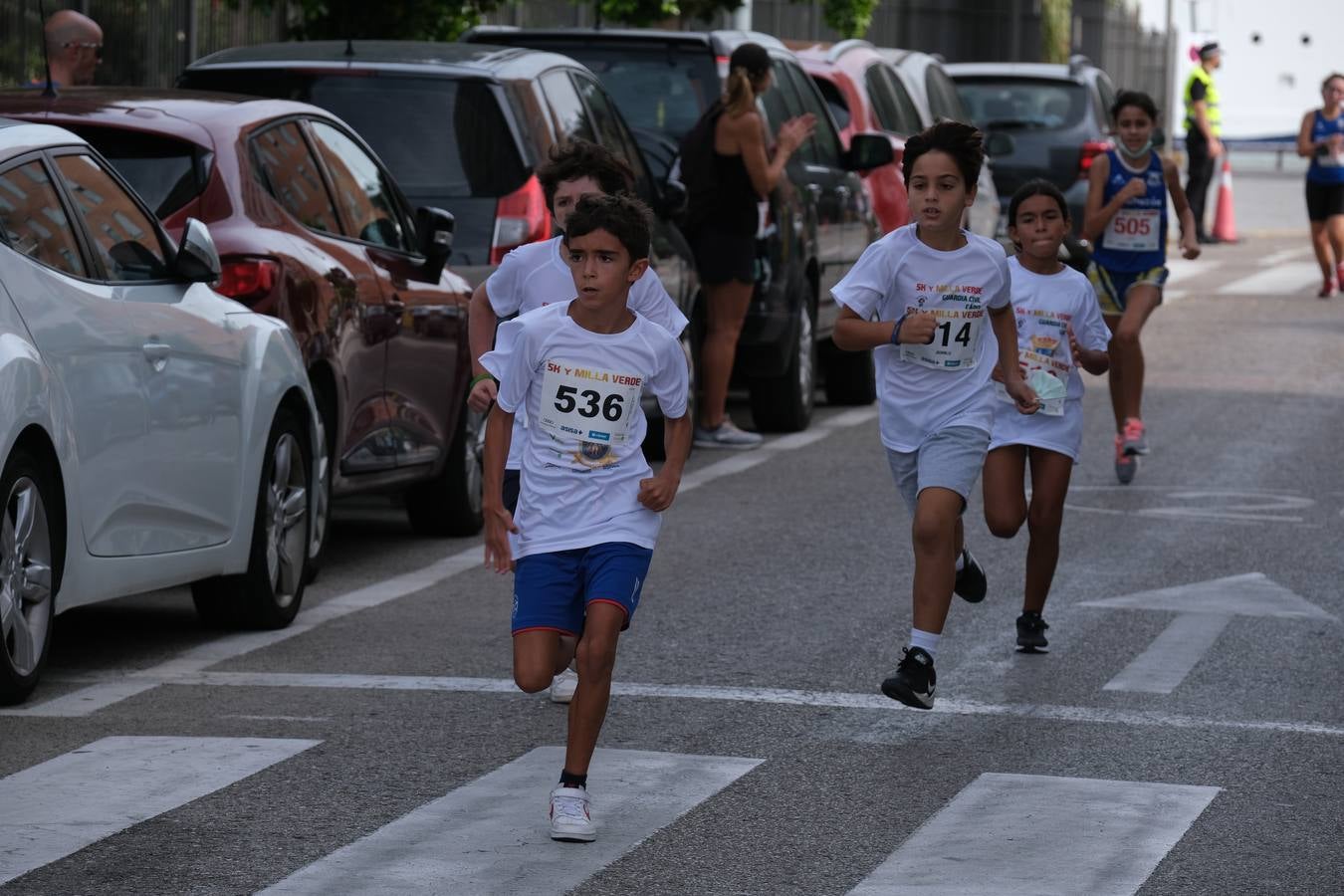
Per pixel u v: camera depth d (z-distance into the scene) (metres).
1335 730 18.77
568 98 31.38
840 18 67.50
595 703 15.42
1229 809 16.30
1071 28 113.25
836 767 17.42
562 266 18.80
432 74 29.64
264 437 22.36
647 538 15.86
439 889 14.24
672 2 50.06
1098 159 33.72
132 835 15.30
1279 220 99.38
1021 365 21.66
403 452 26.66
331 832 15.47
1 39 41.44
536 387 15.94
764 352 37.91
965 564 21.53
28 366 18.42
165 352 20.61
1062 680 20.55
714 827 15.73
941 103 52.84
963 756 17.80
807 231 38.47
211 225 23.53
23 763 17.19
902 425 19.50
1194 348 51.38
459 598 24.64
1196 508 31.00
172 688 19.97
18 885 14.16
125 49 44.81
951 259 19.23
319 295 24.42
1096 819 15.97
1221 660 21.45
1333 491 32.56
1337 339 53.41
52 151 20.25
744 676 20.61
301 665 21.03
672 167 36.00
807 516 30.23
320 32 44.56
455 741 18.11
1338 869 14.90
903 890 14.34
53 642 22.16
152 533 20.50
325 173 25.94
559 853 15.06
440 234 27.14
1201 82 84.81
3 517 18.22
